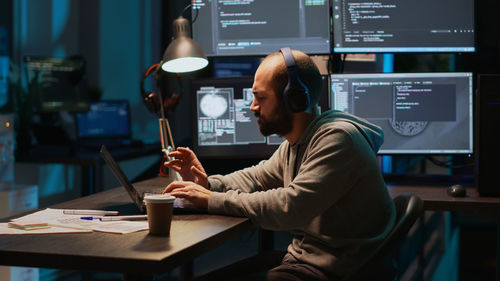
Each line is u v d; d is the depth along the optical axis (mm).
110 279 3213
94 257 1059
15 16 3324
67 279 3225
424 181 2275
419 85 2238
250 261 1644
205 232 1271
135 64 4246
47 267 1081
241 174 1809
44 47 3596
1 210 2609
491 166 1926
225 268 1586
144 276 1155
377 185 1432
